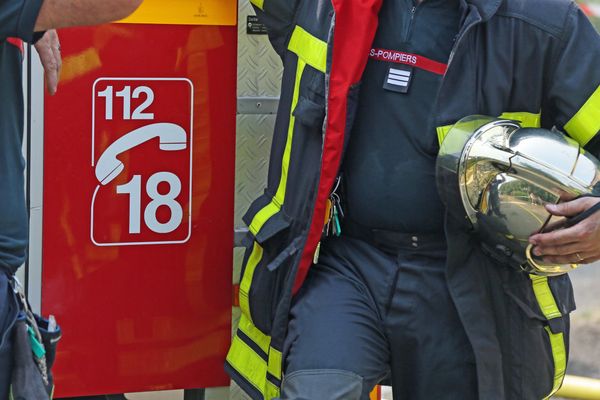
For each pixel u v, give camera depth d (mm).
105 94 3812
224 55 3908
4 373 3035
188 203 3959
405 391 3645
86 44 3766
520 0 3475
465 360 3551
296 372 3416
